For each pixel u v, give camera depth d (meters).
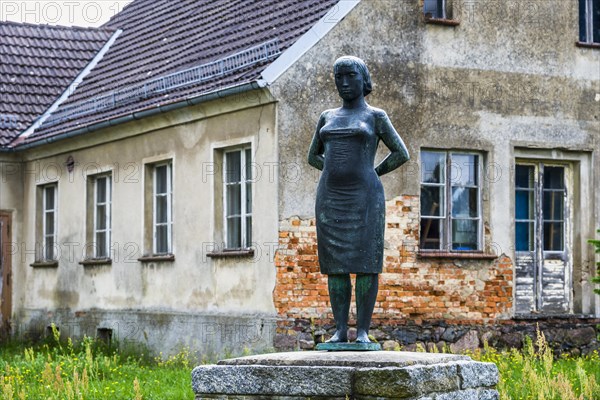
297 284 17.25
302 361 10.16
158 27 25.03
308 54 17.47
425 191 18.55
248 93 17.61
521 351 18.86
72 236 23.20
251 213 18.11
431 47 18.48
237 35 20.16
